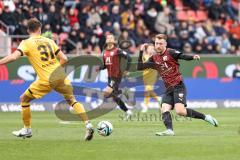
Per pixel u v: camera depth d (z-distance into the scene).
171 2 76.94
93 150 27.03
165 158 24.62
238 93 62.47
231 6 79.69
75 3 69.69
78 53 64.56
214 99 61.94
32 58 30.41
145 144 29.02
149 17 71.75
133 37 69.38
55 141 30.64
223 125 40.72
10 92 58.44
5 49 61.75
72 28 66.88
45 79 30.38
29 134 31.69
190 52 70.31
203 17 77.25
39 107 58.22
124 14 70.50
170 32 71.44
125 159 24.44
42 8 66.25
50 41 30.81
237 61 62.53
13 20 63.97
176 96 33.44
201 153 25.92
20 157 25.19
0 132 36.47
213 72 62.09
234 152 26.20
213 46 72.25
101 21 68.81
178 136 32.91
